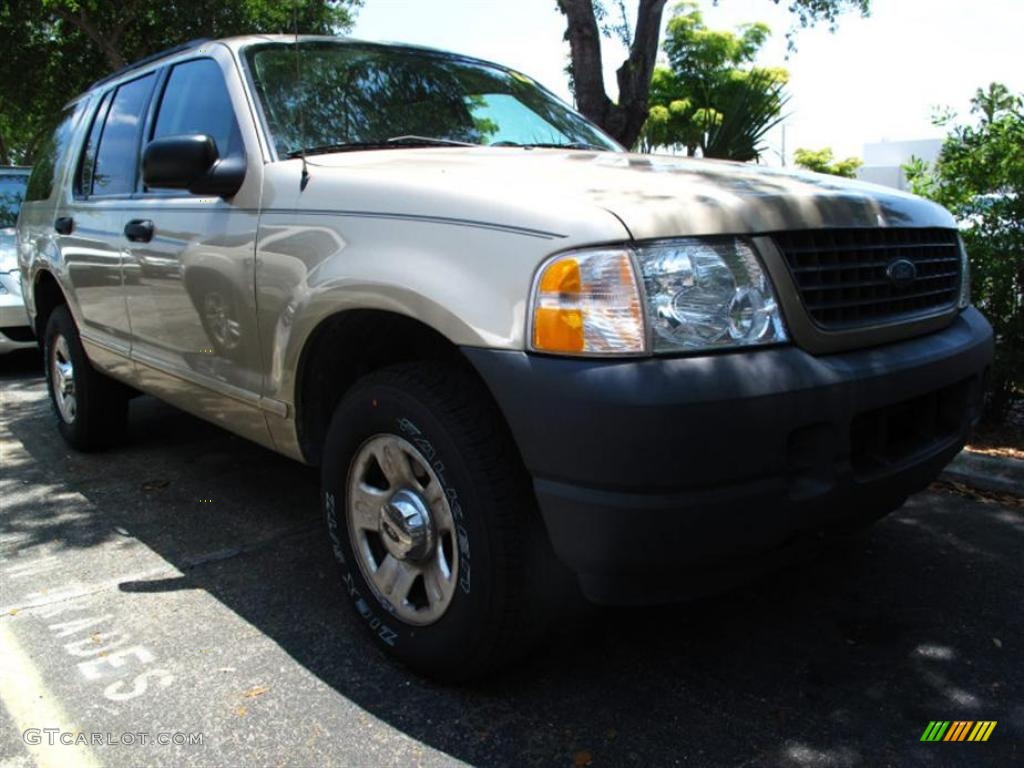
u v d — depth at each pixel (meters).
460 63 3.89
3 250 7.34
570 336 2.01
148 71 4.12
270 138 3.04
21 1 14.82
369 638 2.75
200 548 3.59
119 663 2.69
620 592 2.15
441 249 2.27
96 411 4.77
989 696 2.45
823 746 2.23
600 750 2.23
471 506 2.24
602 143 3.88
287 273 2.74
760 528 2.08
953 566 3.27
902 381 2.34
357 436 2.58
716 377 2.00
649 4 6.83
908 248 2.61
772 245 2.18
